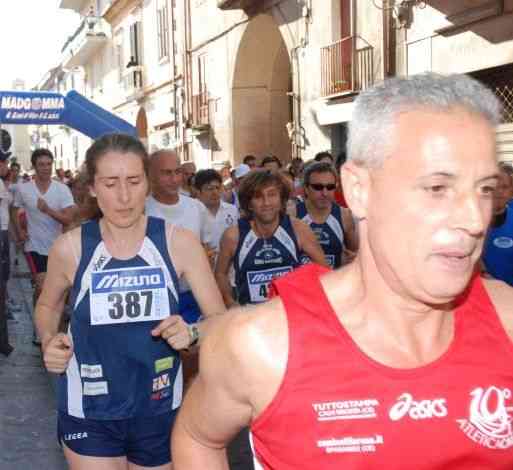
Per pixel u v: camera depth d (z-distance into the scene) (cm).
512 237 460
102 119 1073
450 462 143
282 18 1616
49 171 830
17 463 475
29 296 1114
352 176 144
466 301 153
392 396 141
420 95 134
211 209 698
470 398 143
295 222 491
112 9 3200
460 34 1092
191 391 167
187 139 2353
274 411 144
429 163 130
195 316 477
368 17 1292
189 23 2248
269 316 148
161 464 297
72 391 289
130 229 292
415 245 133
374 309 146
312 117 1502
